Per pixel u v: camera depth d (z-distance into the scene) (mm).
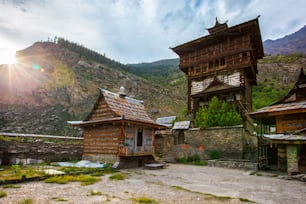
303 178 10766
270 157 17156
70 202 5977
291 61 84625
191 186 8891
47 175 9508
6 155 13594
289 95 15797
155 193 7340
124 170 13719
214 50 30016
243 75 26984
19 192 6953
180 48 32469
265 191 8195
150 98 77188
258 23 25500
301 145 13344
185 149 22062
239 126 19969
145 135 16984
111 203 5965
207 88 28812
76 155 17891
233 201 6500
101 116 16109
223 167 16578
